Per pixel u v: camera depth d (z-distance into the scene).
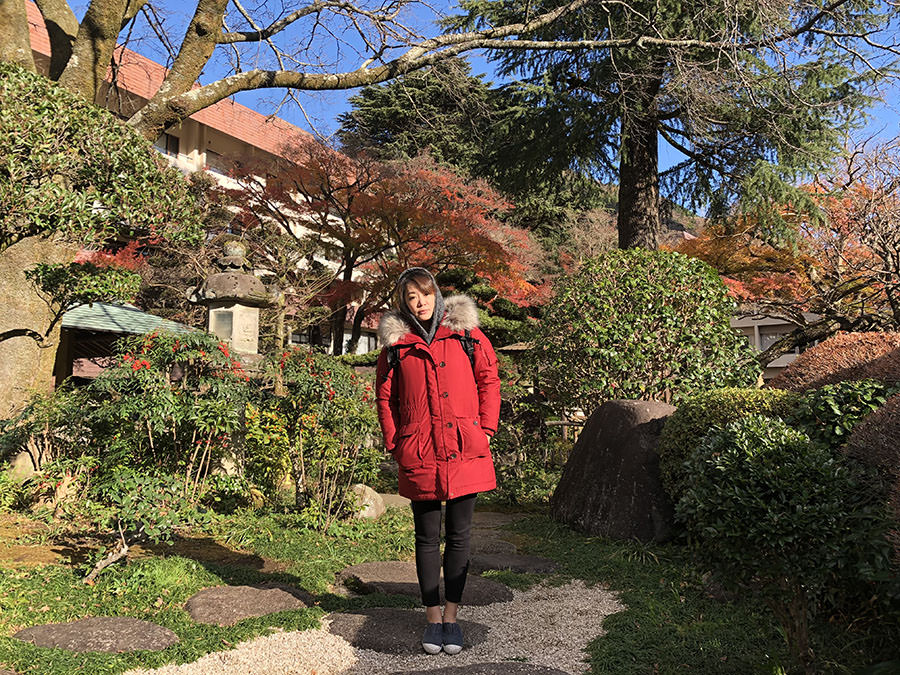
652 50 12.73
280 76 8.65
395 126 22.78
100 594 3.64
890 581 2.44
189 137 20.30
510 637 3.30
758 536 2.46
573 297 7.14
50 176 5.22
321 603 3.74
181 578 3.93
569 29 14.25
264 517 5.95
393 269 15.99
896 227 8.36
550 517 6.34
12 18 7.55
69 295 6.25
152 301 15.16
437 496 3.09
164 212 6.01
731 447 2.70
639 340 6.75
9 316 7.14
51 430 5.53
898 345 4.78
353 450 6.01
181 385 5.46
